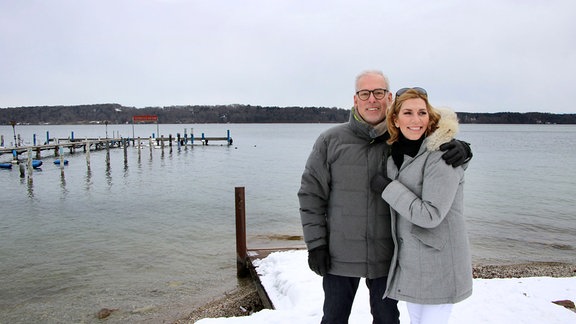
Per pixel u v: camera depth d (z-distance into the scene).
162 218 14.72
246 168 30.58
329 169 3.08
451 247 2.67
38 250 10.91
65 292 8.17
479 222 14.39
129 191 20.55
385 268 3.00
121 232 12.77
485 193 20.06
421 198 2.62
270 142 65.31
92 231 12.91
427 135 2.65
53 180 24.17
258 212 15.71
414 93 2.63
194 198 18.67
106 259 10.19
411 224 2.73
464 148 2.58
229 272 9.20
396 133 2.76
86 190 20.83
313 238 3.07
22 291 8.22
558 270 8.80
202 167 31.23
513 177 25.80
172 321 6.78
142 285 8.49
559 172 28.28
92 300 7.77
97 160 35.94
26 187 21.61
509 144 63.69
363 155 2.96
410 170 2.67
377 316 3.11
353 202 2.97
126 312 7.23
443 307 2.74
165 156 40.69
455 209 2.69
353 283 3.14
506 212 15.93
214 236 12.31
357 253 2.98
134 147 50.56
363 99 2.94
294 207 16.62
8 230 13.00
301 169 29.84
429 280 2.69
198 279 8.80
